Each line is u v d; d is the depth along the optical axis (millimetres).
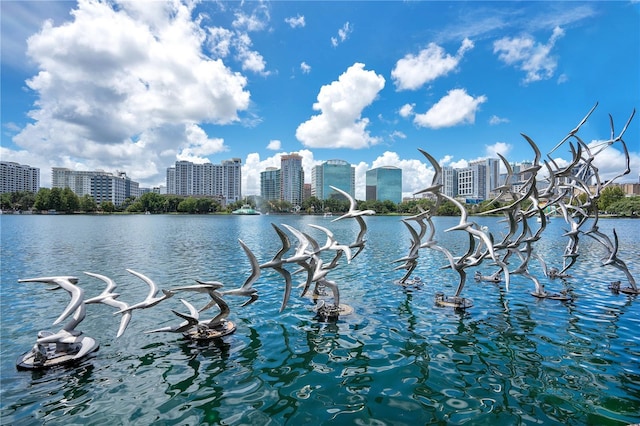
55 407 6910
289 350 9562
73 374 8227
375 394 7391
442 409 6855
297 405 6973
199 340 10203
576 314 12664
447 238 42469
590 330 11055
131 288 16672
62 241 36062
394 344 9992
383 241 39375
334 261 13820
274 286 17125
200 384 7777
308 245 12805
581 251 29500
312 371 8383
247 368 8523
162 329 9953
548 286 17062
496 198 16750
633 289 15797
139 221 82812
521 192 16406
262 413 6707
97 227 58688
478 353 9414
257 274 10836
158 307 13664
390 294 15609
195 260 24812
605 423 6430
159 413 6707
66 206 128375
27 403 7039
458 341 10211
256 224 72750
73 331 9234
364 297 15078
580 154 15492
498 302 14258
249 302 11016
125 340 10242
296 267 22844
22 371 8344
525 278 18984
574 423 6434
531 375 8211
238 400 7148
